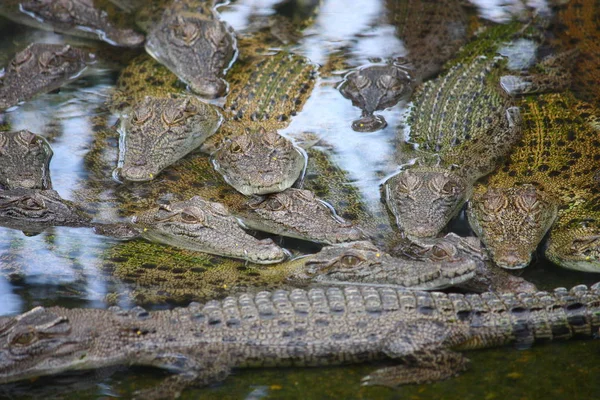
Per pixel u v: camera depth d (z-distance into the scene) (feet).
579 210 67.26
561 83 85.76
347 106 83.61
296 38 96.22
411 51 92.48
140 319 53.01
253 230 66.85
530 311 53.57
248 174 68.90
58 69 87.25
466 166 72.59
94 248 62.69
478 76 86.94
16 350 48.75
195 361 50.93
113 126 80.59
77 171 73.15
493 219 64.23
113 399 48.57
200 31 90.89
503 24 97.25
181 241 64.23
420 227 62.75
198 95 85.61
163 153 74.79
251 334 52.11
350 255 58.44
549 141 77.00
